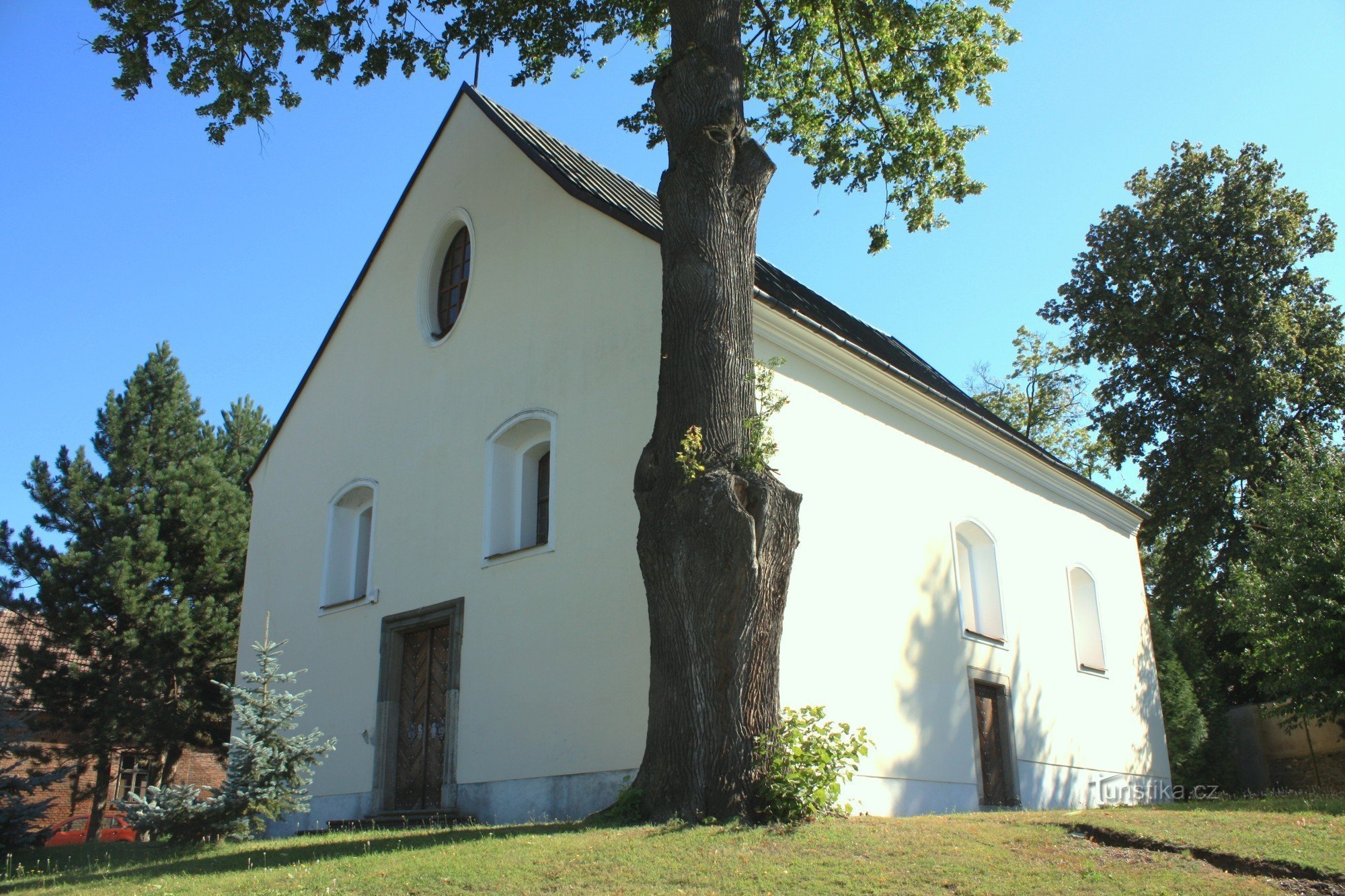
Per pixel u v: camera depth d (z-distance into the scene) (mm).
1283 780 22000
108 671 24094
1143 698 19266
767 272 17672
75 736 25141
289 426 17422
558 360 12523
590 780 10484
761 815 7965
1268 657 17141
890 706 12297
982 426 15430
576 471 11812
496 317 13734
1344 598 16016
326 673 14539
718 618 8352
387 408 15266
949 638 13828
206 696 24984
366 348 16172
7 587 24734
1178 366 26062
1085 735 16875
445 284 15406
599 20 13930
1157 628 22219
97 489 26141
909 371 18516
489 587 12438
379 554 14406
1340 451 19578
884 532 13070
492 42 13680
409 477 14375
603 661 10750
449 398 14094
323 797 13797
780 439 11711
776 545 8711
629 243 12102
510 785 11344
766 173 10273
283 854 8312
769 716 8445
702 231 9703
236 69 11766
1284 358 24578
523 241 13727
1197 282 25688
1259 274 25406
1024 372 33875
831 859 6719
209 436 29688
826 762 8312
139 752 24812
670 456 9047
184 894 6723
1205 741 21672
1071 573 18125
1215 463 23703
